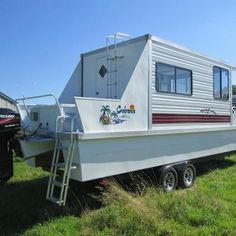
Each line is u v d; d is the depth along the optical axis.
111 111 5.99
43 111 6.13
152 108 6.93
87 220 5.32
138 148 6.60
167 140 7.41
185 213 5.43
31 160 6.48
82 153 5.48
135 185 6.62
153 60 6.99
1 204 6.20
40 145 5.95
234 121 10.38
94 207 6.01
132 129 6.43
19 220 5.47
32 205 6.16
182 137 7.92
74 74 8.34
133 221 5.02
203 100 8.72
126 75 6.97
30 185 7.56
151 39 6.89
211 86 9.10
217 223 5.15
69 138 5.41
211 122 9.09
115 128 6.06
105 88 7.48
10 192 6.99
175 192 6.75
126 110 6.30
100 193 6.13
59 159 5.84
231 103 10.14
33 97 6.12
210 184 7.84
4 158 6.28
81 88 8.12
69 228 5.10
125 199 5.80
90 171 5.62
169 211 5.46
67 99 8.39
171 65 7.52
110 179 6.07
